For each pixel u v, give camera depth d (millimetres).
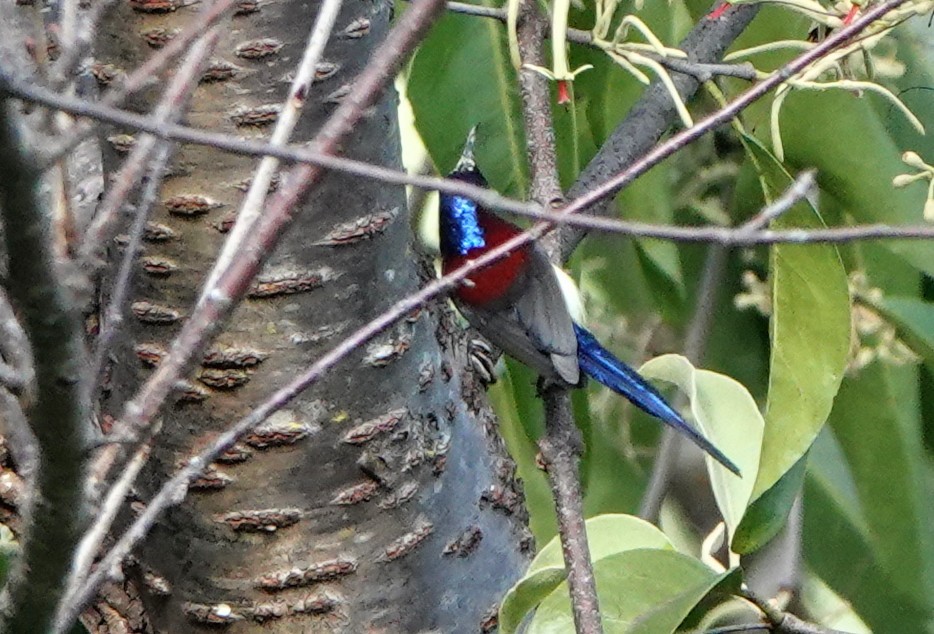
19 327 3559
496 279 6891
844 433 8375
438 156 7199
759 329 8859
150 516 3885
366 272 5371
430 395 5672
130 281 5348
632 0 7805
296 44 5195
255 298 5266
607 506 9352
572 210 3629
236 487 5375
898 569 8469
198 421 5340
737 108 3752
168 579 5566
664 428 9117
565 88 5664
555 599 5574
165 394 3455
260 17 5160
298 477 5398
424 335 5660
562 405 6285
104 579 3852
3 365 3287
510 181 7230
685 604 5574
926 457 8852
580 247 8406
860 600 8633
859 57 7039
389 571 5559
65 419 3215
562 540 5266
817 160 7734
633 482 9438
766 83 3814
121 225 5285
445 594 5727
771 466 5676
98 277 5430
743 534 5809
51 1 4547
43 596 3611
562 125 7242
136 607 5707
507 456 6230
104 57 5227
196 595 5531
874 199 7691
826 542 8781
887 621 8578
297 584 5457
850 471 8586
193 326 3512
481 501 5934
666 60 6172
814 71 5684
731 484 6676
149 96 5152
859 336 7973
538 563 5781
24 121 2953
